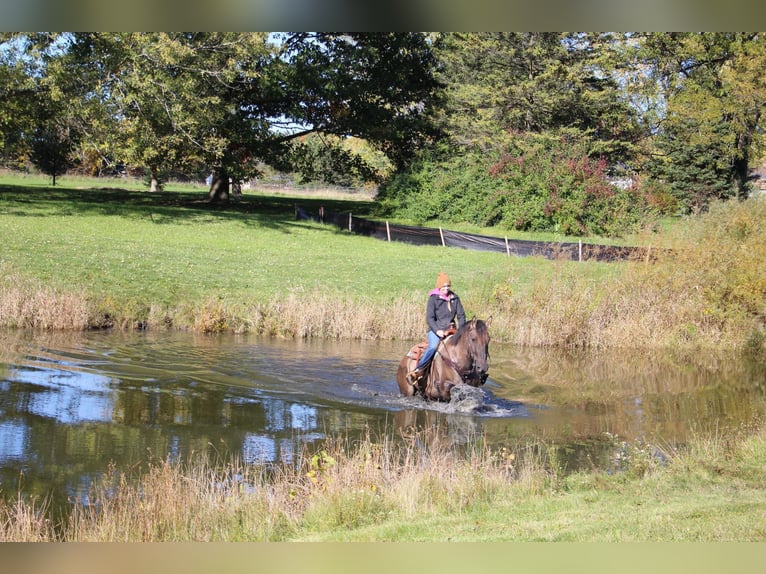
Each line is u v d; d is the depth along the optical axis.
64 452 10.31
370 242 36.75
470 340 13.42
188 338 19.25
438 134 51.03
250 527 7.62
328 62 46.00
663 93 51.22
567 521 7.42
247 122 44.31
